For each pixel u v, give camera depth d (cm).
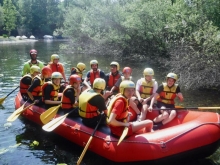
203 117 471
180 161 435
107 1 2120
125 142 435
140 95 601
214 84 944
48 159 471
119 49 1967
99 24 1955
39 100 621
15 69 1350
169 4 1523
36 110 614
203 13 1161
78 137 497
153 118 558
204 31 980
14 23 4972
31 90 621
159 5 1533
